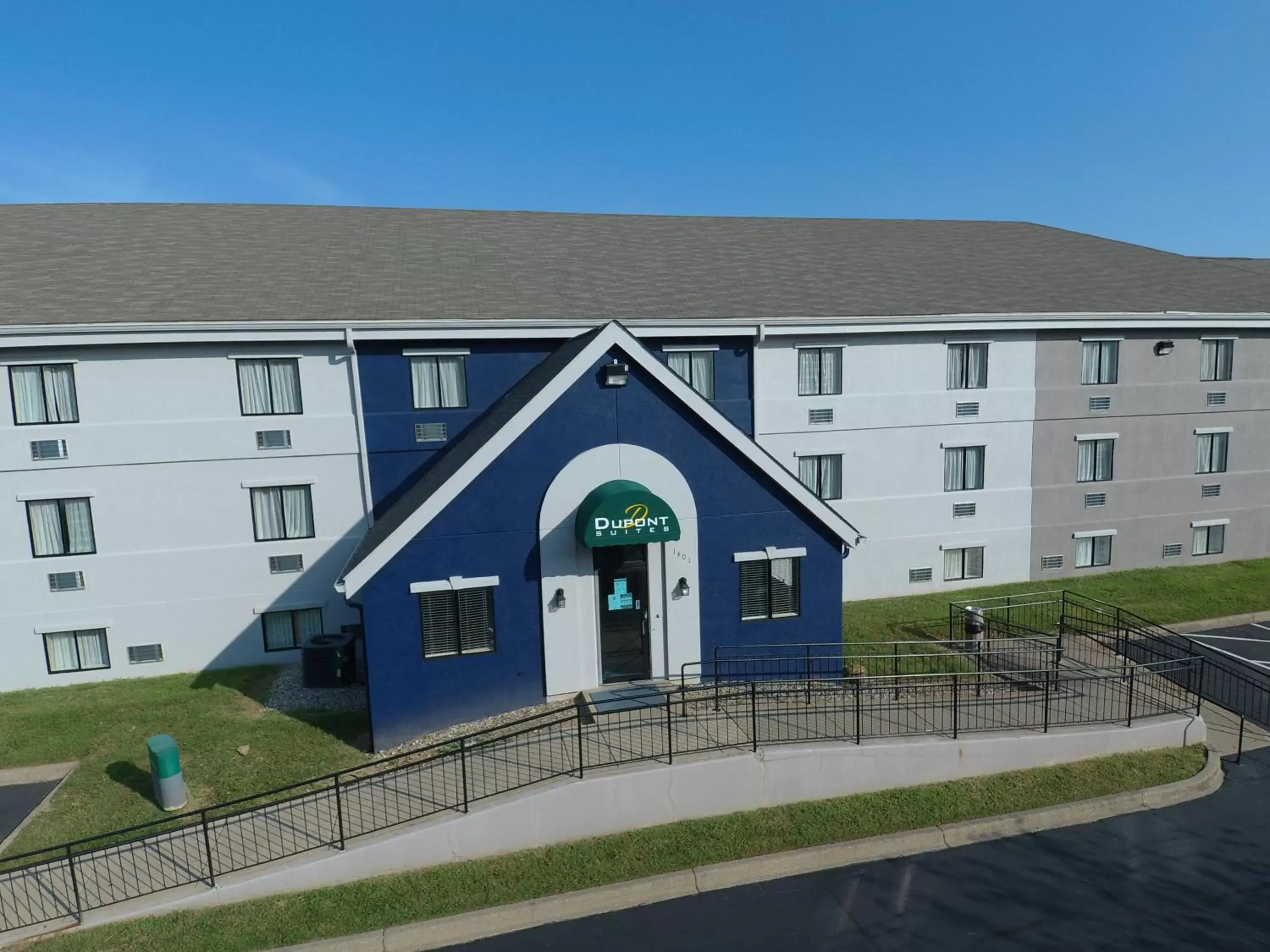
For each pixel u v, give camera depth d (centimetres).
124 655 1759
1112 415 2333
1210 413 2416
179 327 1655
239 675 1766
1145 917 941
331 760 1300
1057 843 1094
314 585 1838
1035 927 931
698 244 2481
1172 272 2631
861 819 1142
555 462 1387
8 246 1938
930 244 2730
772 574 1502
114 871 1004
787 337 2039
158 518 1745
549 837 1101
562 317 1858
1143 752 1304
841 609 1532
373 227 2338
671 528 1342
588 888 1007
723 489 1461
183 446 1736
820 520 1495
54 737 1428
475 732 1298
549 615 1408
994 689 1473
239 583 1805
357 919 948
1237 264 2892
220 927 926
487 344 1848
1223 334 2383
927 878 1028
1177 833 1107
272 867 995
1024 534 2311
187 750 1354
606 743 1236
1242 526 2500
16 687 1705
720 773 1155
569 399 1384
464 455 1504
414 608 1336
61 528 1706
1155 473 2397
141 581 1750
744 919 959
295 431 1786
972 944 905
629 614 1462
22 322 1586
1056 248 2808
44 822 1128
